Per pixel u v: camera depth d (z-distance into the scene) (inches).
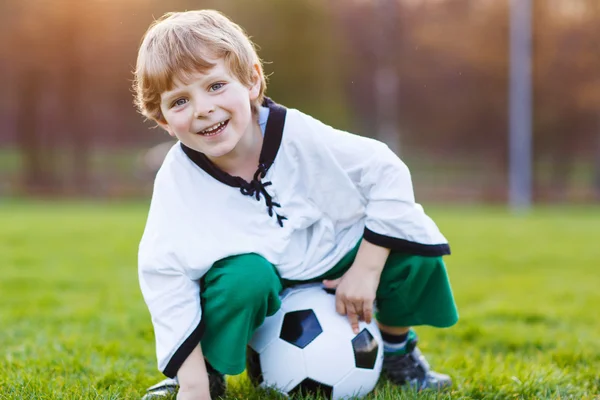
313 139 95.6
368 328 97.3
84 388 104.0
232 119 89.2
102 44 884.0
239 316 88.3
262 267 88.7
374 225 96.0
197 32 88.4
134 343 137.9
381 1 824.9
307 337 94.5
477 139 930.1
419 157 938.1
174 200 92.7
